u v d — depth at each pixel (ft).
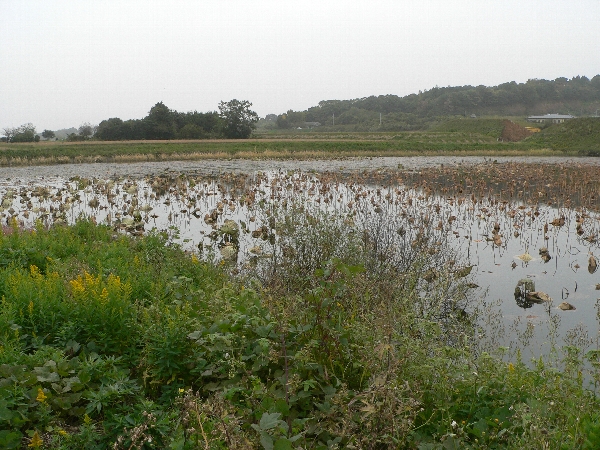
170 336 16.33
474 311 26.30
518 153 167.73
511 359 20.68
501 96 533.96
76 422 14.46
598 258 37.14
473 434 13.17
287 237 31.86
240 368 15.55
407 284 25.54
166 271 25.26
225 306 18.61
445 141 227.81
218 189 72.43
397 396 12.33
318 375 15.78
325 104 560.20
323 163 131.95
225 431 10.70
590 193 63.67
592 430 11.10
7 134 245.45
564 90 572.51
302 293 22.21
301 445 12.35
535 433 11.53
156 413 13.70
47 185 83.10
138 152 159.12
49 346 16.80
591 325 24.67
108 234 36.78
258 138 266.77
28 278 21.45
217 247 40.16
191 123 256.93
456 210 57.62
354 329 17.19
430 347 17.24
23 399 14.17
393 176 85.71
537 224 50.11
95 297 18.28
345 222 33.09
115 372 15.65
